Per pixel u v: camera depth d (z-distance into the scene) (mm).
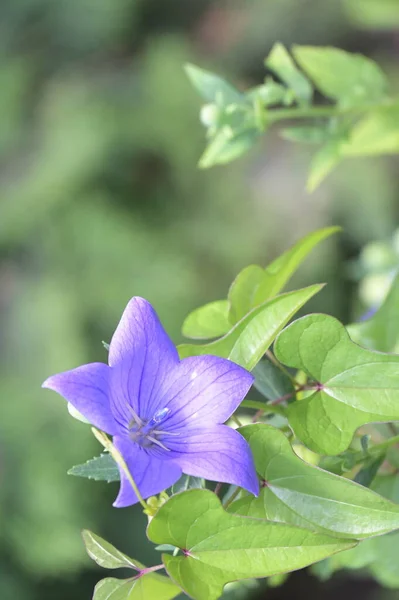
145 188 1692
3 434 1491
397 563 538
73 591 1547
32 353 1548
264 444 445
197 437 442
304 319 458
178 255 1643
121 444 424
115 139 1640
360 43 1887
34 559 1463
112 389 442
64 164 1613
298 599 1693
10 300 1606
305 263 1612
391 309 550
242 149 599
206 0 1923
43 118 1699
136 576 441
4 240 1629
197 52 1898
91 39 1807
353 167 1646
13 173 1673
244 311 511
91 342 1577
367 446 478
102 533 1483
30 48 1799
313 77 640
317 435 458
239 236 1676
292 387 472
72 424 1471
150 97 1687
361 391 460
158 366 455
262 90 607
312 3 1861
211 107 597
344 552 546
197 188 1693
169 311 1584
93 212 1613
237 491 450
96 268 1604
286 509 443
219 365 452
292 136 624
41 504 1457
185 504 425
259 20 1893
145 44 1845
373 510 437
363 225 1655
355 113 625
